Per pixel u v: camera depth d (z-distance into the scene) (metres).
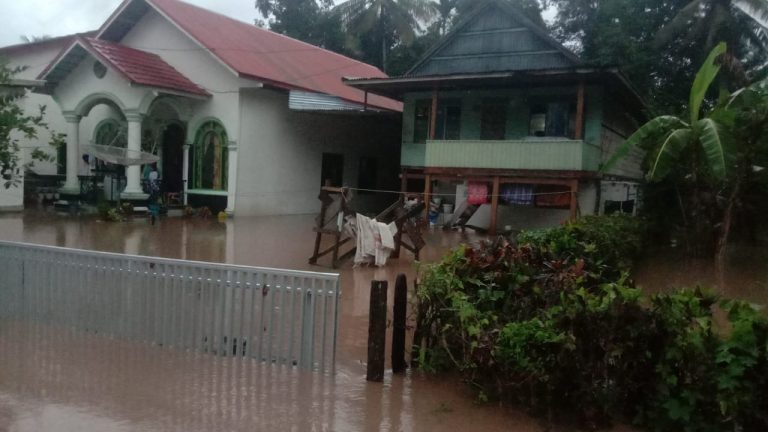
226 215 18.59
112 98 18.45
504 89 18.47
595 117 17.23
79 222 16.25
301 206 21.72
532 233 8.49
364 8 35.69
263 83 18.45
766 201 13.71
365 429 4.20
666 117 12.31
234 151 18.94
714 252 13.06
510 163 16.72
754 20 22.80
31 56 24.41
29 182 20.98
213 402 4.60
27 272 6.55
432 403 4.64
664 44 23.50
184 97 18.89
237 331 5.54
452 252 5.87
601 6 25.39
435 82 17.62
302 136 21.61
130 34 20.88
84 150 18.77
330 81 22.92
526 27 18.59
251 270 5.42
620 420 4.32
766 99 11.54
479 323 4.66
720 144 10.98
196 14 21.69
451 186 20.09
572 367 4.21
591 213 17.27
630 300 4.30
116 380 5.01
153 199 17.69
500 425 4.29
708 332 4.16
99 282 6.14
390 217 13.42
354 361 5.62
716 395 3.95
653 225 14.27
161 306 5.84
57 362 5.40
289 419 4.34
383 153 26.34
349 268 10.92
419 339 5.29
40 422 4.23
